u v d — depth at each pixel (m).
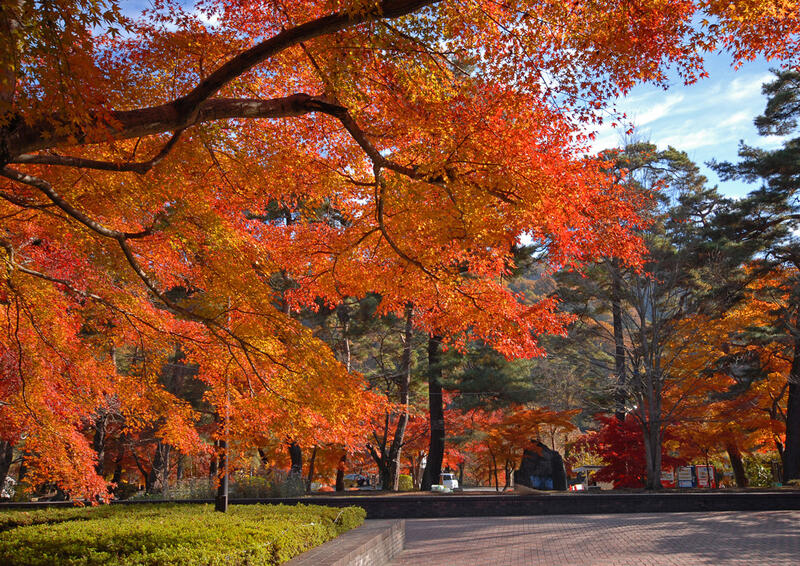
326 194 9.70
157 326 9.16
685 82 7.19
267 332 8.23
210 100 6.15
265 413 9.35
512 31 6.73
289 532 8.65
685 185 26.94
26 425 9.60
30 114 4.87
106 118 5.18
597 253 9.09
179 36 7.34
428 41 6.75
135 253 8.49
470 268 9.70
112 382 10.09
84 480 9.66
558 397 29.00
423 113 7.12
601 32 6.74
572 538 13.99
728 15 6.63
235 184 8.91
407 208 8.33
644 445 24.77
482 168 7.57
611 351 31.75
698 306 25.25
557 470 32.25
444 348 10.35
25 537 8.34
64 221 7.75
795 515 16.69
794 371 26.78
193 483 23.53
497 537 14.68
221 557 6.73
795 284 26.05
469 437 32.84
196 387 26.16
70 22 4.74
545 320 9.37
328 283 10.17
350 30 6.36
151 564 6.44
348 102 7.37
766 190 26.25
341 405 8.52
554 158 7.75
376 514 20.12
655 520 16.78
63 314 9.30
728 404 27.72
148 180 7.25
